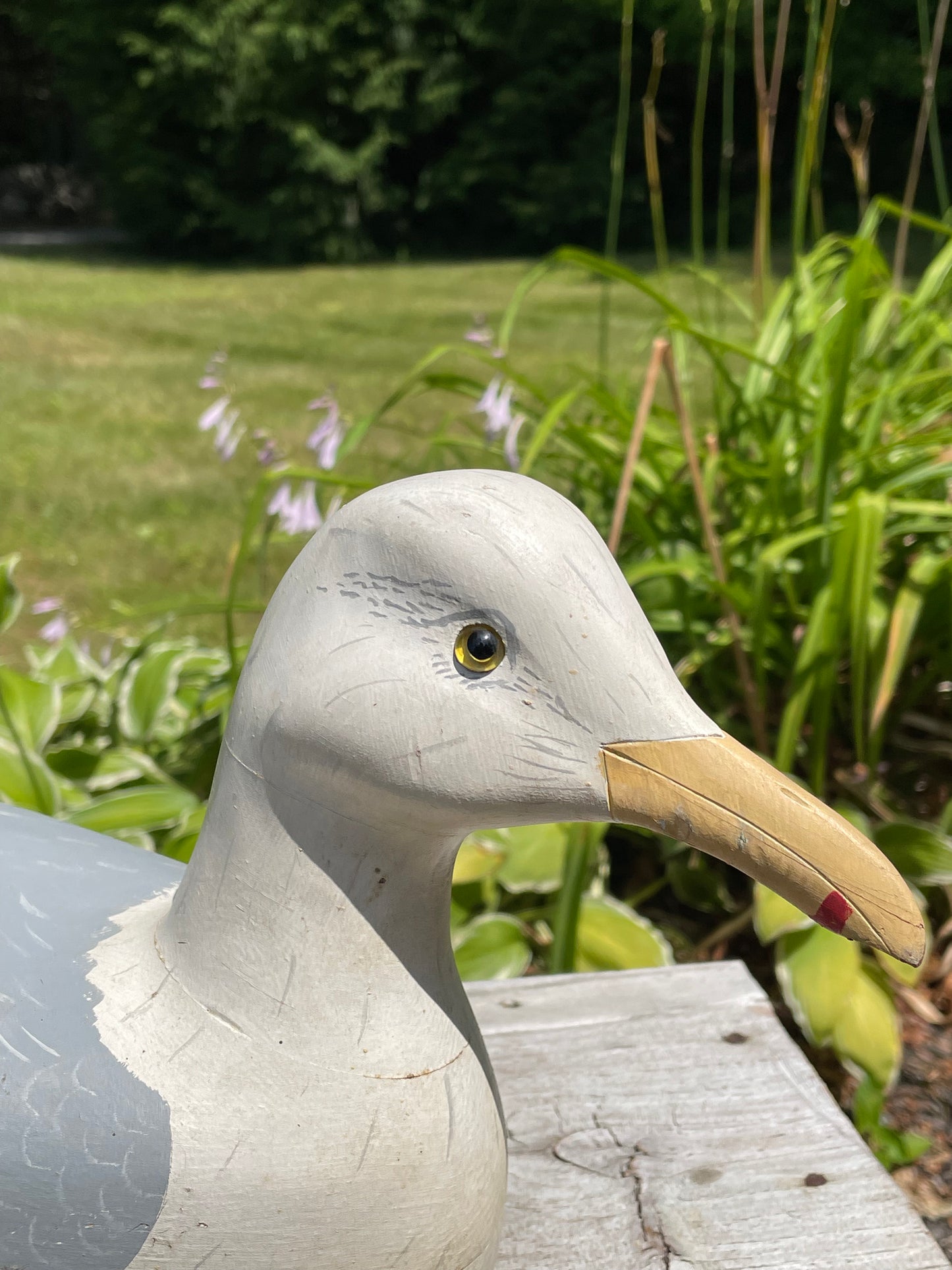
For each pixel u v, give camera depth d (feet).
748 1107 1.31
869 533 1.82
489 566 0.77
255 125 14.65
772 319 2.41
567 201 14.47
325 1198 0.79
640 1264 1.11
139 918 0.92
